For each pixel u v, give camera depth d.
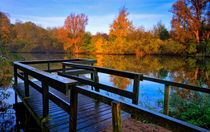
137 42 24.31
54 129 1.87
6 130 2.59
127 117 2.26
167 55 22.98
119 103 1.20
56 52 32.81
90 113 2.38
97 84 2.76
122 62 15.64
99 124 2.02
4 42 4.70
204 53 19.03
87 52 31.72
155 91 4.87
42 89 2.11
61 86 1.57
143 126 1.98
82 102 2.91
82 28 32.12
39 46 31.34
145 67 11.83
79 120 2.13
